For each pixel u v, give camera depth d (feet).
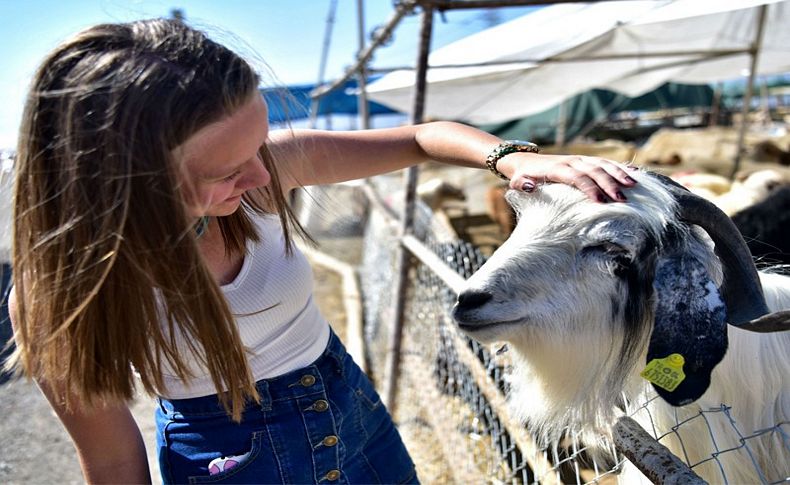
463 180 42.75
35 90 3.91
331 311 23.89
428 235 17.21
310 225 36.14
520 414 7.08
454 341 12.59
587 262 5.88
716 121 64.69
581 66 29.17
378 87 24.11
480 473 10.77
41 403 15.92
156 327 4.24
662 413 6.34
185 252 4.03
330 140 6.12
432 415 13.73
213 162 4.13
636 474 6.22
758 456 6.18
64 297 3.99
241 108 4.13
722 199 17.58
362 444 5.79
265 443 5.19
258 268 5.20
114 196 3.77
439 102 31.55
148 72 3.83
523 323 5.92
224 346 4.34
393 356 14.47
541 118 70.28
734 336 6.07
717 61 35.50
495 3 12.44
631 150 47.19
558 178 5.62
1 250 4.51
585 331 5.94
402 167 6.54
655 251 5.54
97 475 4.94
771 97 81.20
